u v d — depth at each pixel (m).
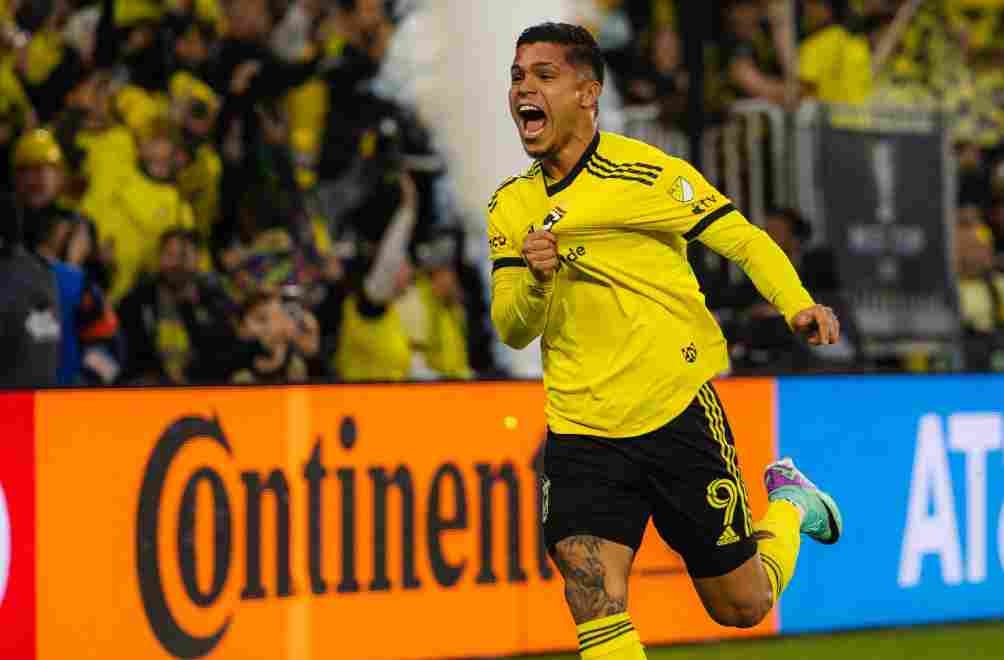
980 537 23.19
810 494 15.57
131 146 26.17
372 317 26.88
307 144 28.19
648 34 32.03
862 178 29.97
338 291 26.72
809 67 32.44
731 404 21.20
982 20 35.59
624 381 13.30
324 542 18.78
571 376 13.47
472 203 29.78
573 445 13.47
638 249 13.33
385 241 27.38
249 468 18.36
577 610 13.25
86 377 21.81
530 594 20.22
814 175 29.59
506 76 30.27
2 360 20.70
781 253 13.37
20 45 26.06
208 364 24.83
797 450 21.72
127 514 17.64
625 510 13.41
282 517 18.53
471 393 19.83
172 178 26.42
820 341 13.05
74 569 17.34
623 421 13.32
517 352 29.45
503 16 30.31
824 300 28.08
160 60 27.12
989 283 32.78
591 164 13.31
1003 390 23.47
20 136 25.84
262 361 24.88
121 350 22.16
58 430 17.27
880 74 33.75
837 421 22.05
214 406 18.19
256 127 27.27
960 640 21.67
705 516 13.62
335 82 28.62
